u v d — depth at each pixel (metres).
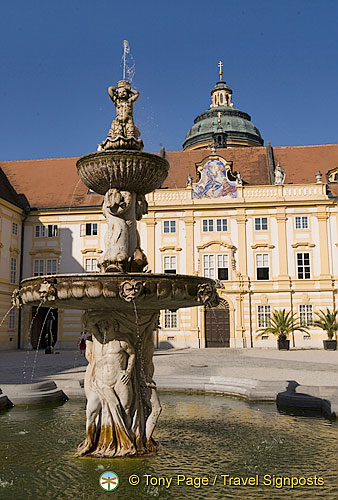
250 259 44.78
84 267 46.22
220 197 45.56
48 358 33.03
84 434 11.24
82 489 7.72
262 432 11.51
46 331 47.44
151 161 10.01
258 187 45.50
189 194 45.81
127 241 10.51
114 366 9.35
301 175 48.59
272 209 45.06
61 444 10.25
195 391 17.73
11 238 44.56
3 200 42.25
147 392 9.77
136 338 9.68
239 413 13.87
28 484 7.91
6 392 15.44
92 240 46.44
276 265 44.41
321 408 14.08
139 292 8.09
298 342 43.25
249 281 44.31
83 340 35.88
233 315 44.12
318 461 9.22
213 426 12.17
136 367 9.68
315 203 44.47
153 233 45.66
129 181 10.30
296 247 44.41
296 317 43.62
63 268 46.31
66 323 45.62
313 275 44.06
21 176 51.25
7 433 11.38
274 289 44.06
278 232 44.69
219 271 44.78
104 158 9.87
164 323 44.53
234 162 50.22
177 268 45.16
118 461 8.91
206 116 70.50
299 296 43.91
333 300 43.50
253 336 43.84
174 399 16.41
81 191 48.66
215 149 51.03
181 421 12.78
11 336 44.12
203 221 45.50
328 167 49.31
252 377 19.94
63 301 8.51
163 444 10.30
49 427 12.04
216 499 7.43
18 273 45.88
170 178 49.22
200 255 44.94
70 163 52.47
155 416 9.69
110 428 9.27
